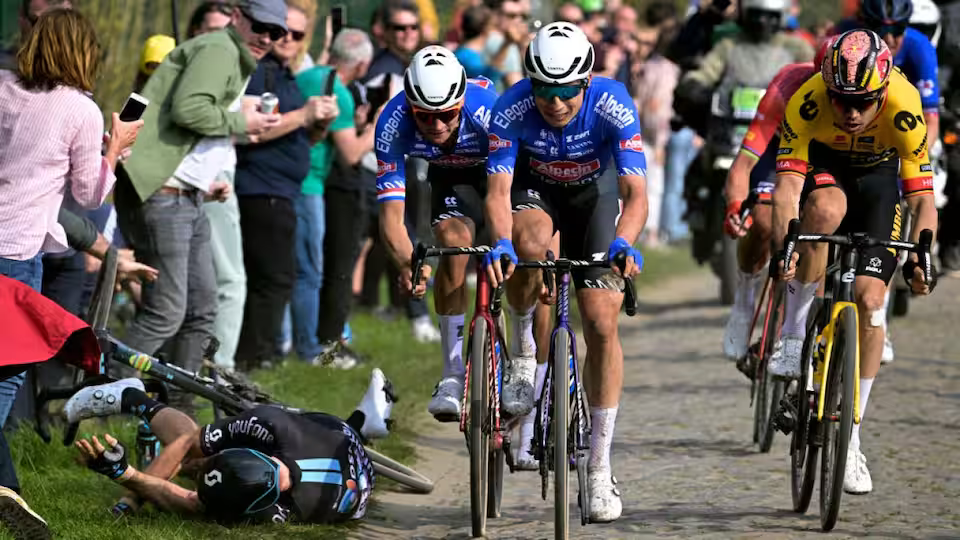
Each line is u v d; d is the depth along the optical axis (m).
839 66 18.39
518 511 19.70
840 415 17.53
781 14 36.56
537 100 17.64
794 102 19.88
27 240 17.59
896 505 19.48
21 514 15.02
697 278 48.84
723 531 18.28
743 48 37.06
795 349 19.61
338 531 17.92
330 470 18.03
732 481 21.17
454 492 20.84
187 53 23.16
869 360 19.11
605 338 17.89
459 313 19.41
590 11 43.56
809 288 19.66
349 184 29.75
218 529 17.45
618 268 16.70
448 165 19.88
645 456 22.89
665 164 54.47
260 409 18.22
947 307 40.44
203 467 17.77
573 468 17.86
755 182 24.98
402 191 19.84
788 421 19.38
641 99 53.09
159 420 18.31
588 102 18.09
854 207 20.33
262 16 23.67
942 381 28.84
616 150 18.03
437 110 18.03
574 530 18.50
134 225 22.72
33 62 17.72
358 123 29.69
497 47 34.06
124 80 31.58
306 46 30.06
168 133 22.80
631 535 18.17
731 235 23.16
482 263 17.20
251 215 27.03
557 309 17.47
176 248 22.73
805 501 18.92
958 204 36.94
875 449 22.89
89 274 23.53
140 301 24.03
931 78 24.95
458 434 24.91
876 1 24.33
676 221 54.66
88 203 18.12
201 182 23.02
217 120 22.86
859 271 19.16
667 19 52.31
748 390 28.47
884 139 19.58
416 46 32.28
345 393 26.48
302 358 29.38
